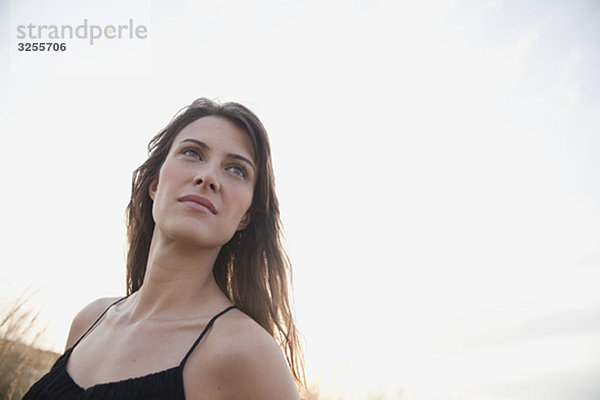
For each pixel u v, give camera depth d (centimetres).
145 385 99
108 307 145
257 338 103
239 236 146
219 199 121
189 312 117
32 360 267
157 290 122
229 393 99
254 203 140
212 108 138
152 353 108
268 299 142
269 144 140
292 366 147
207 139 127
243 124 133
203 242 117
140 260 158
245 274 143
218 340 104
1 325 269
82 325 144
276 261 145
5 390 240
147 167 150
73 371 117
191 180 120
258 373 98
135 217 156
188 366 102
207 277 126
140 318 121
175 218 116
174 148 130
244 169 130
